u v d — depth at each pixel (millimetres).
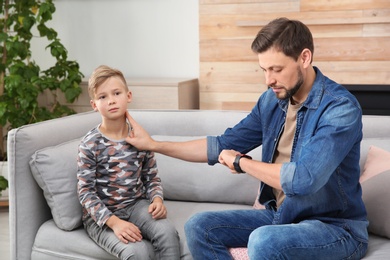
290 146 2027
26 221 2336
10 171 2314
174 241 2141
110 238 2121
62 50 3908
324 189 1907
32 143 2324
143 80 4121
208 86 4164
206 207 2506
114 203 2248
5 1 3898
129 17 4461
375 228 2117
